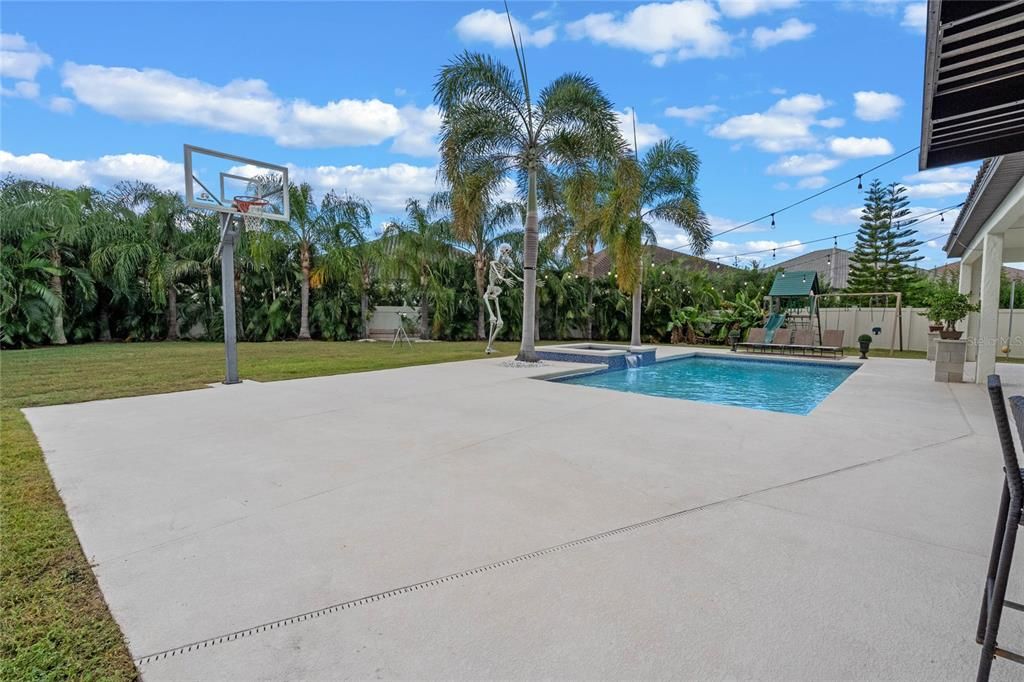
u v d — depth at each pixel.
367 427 4.78
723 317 17.94
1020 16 2.38
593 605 1.91
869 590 2.01
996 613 1.40
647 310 19.34
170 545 2.41
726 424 4.92
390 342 18.39
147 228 17.14
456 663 1.60
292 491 3.11
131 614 1.87
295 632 1.76
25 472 3.49
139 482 3.28
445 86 9.48
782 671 1.56
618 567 2.18
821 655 1.63
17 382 7.70
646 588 2.02
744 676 1.54
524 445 4.15
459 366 9.94
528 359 10.61
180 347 14.88
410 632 1.75
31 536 2.51
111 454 3.91
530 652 1.65
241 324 18.59
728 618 1.83
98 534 2.53
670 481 3.29
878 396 6.76
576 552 2.32
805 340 14.51
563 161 10.01
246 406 5.80
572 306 19.56
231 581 2.09
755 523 2.64
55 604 1.94
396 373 8.78
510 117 9.81
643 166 14.45
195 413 5.43
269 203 8.90
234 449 4.05
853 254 27.03
